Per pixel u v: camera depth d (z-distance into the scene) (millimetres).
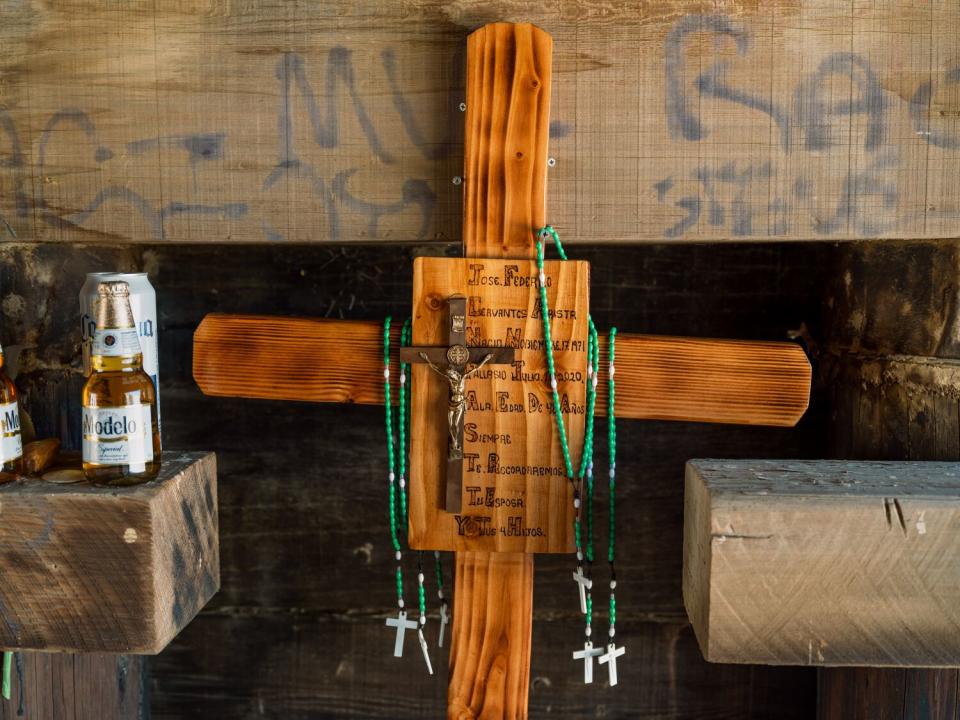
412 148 984
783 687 1295
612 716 1293
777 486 865
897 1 961
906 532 834
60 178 1008
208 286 1253
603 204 982
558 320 921
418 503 940
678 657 1287
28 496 835
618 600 1279
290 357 960
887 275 1099
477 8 969
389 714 1299
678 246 1244
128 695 1242
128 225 1008
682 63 970
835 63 968
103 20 988
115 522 836
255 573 1294
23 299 1063
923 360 1030
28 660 998
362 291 1249
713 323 1248
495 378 925
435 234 990
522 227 933
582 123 978
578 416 928
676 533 1271
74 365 1083
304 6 978
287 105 988
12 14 994
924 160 976
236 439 1276
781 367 930
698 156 978
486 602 962
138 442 863
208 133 995
